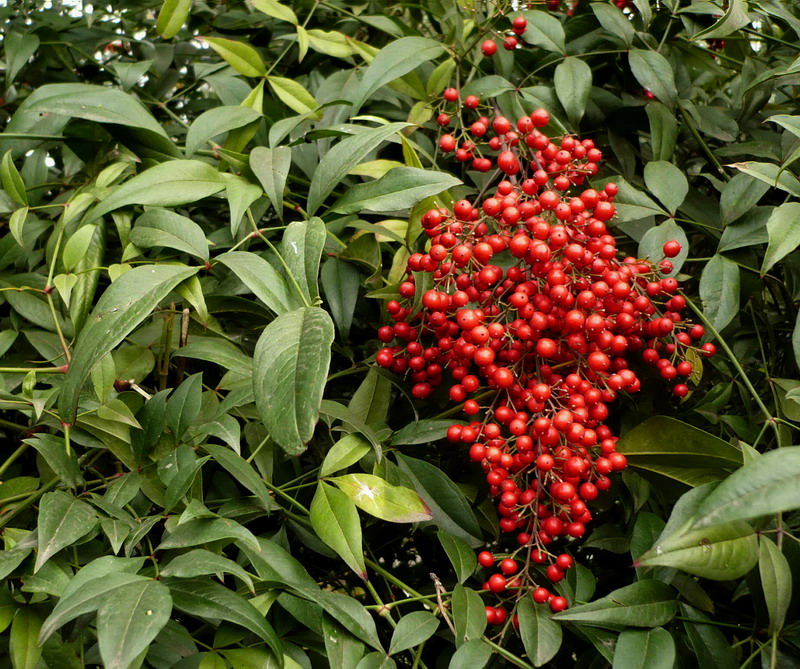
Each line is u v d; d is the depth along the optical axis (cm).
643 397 50
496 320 45
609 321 44
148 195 45
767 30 60
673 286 46
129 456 42
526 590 43
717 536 36
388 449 46
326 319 37
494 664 44
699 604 44
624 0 58
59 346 48
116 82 68
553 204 43
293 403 34
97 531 39
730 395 53
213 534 37
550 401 42
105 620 32
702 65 63
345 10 65
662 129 51
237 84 58
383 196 44
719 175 56
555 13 60
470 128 52
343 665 38
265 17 66
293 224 43
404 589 43
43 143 56
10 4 67
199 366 52
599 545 47
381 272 50
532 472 44
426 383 48
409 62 51
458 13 56
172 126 62
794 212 41
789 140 50
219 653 38
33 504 43
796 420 47
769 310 57
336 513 40
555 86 52
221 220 61
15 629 37
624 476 47
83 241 45
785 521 43
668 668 37
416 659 41
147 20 71
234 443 40
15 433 49
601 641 40
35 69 65
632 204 49
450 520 45
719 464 43
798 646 38
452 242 44
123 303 39
